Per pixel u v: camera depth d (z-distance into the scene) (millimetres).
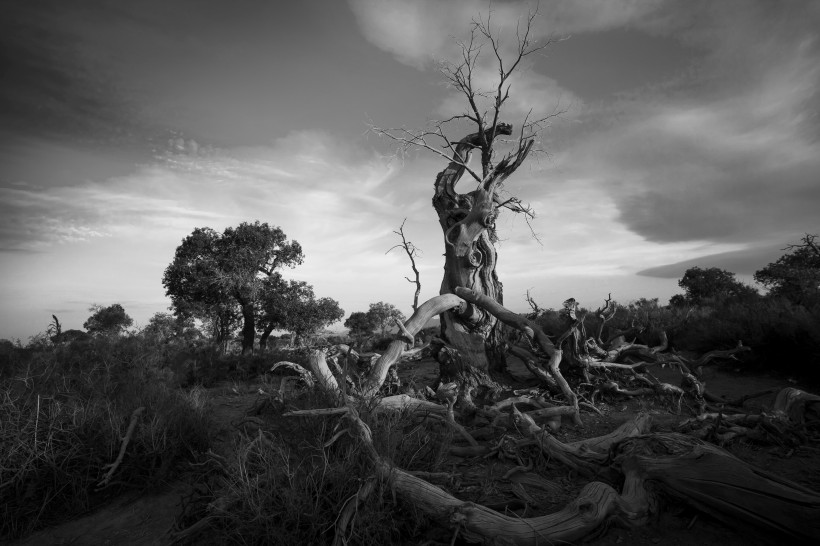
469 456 5461
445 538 3508
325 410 4578
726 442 5355
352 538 3316
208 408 6594
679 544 3400
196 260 30312
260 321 32469
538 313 10406
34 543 3969
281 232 32406
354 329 46625
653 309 19359
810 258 23000
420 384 10508
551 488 4477
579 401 8281
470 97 10617
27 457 4504
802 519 3141
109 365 9070
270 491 3494
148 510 4438
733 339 10812
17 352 11133
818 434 5617
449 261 10664
